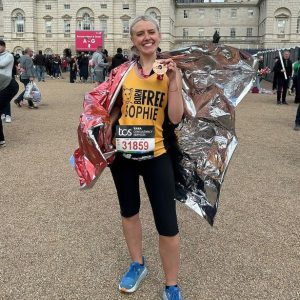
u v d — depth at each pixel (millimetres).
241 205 5105
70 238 4168
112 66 14430
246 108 14727
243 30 90062
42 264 3662
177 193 3215
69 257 3793
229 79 3250
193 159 3191
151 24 2855
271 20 78750
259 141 8859
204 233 4316
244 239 4188
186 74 3197
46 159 7102
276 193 5559
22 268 3590
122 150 2926
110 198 5297
